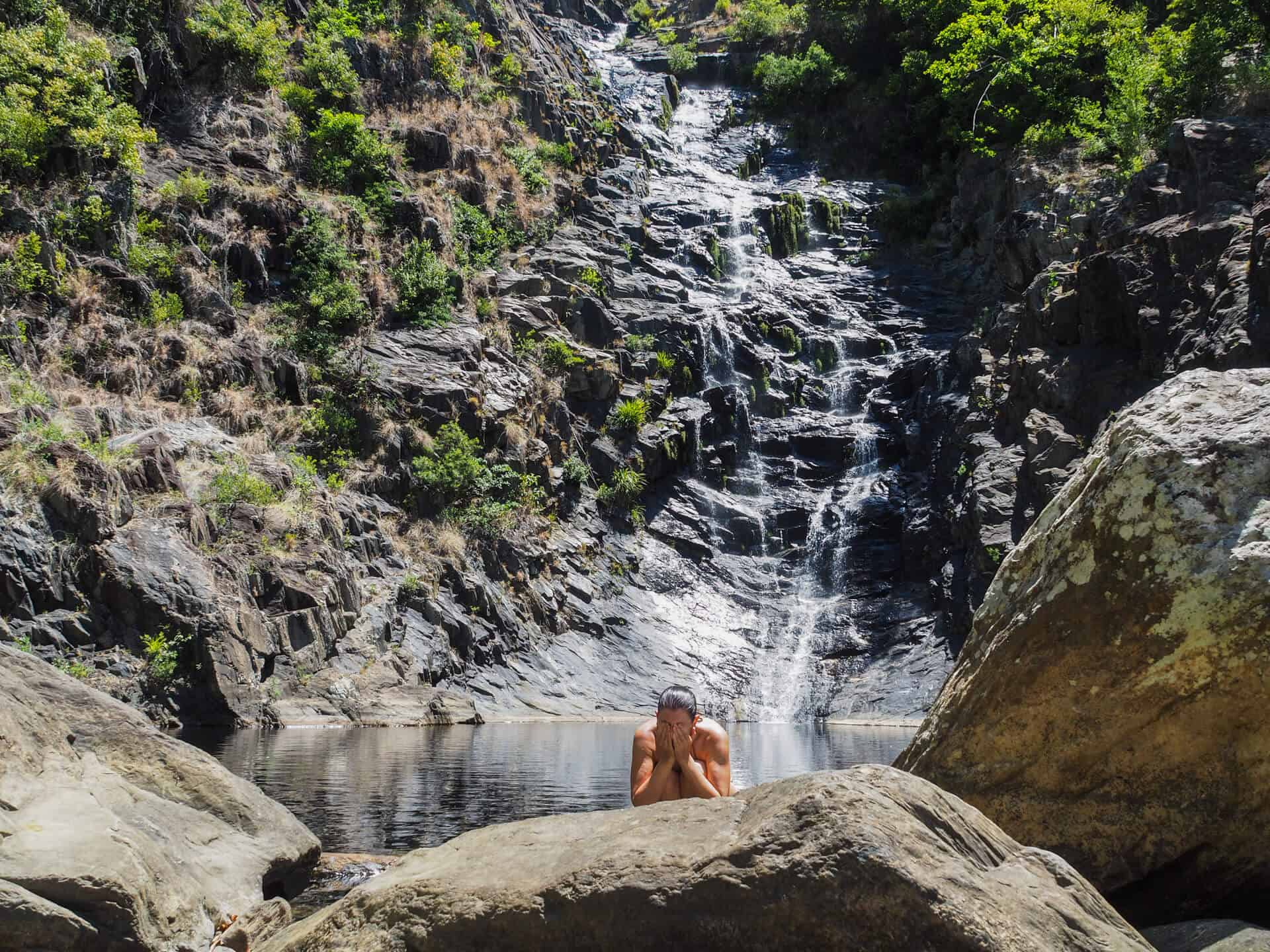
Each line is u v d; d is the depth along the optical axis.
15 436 17.44
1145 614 4.03
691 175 46.84
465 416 27.92
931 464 30.64
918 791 3.32
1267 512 3.87
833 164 48.25
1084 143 32.50
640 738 5.32
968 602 24.66
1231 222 21.81
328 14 36.31
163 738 5.54
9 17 25.53
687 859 3.26
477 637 23.73
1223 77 28.20
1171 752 4.06
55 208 23.16
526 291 33.62
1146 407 4.25
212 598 17.59
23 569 15.97
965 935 2.97
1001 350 29.80
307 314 27.59
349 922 3.52
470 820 8.52
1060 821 4.26
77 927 3.61
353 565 22.59
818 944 3.05
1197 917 4.12
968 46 39.28
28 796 4.25
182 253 25.70
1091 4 36.31
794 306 38.97
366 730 17.59
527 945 3.27
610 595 28.41
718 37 57.88
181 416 22.33
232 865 5.02
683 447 33.28
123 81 27.59
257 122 30.91
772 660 27.50
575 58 51.66
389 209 31.53
